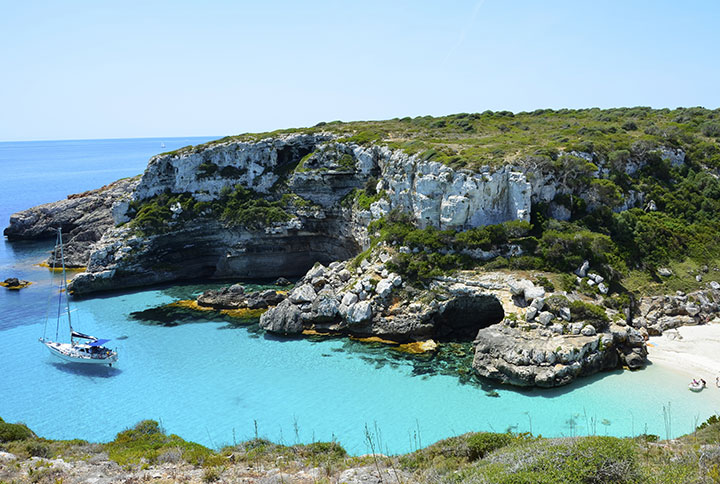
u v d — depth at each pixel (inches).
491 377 1697.8
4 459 1056.8
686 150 2893.7
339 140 3216.0
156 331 2310.5
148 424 1391.5
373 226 2669.8
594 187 2367.1
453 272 2149.4
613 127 3235.7
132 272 3075.8
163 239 3221.0
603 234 2258.9
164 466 1039.6
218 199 3363.7
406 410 1520.7
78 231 4244.6
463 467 920.9
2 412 1596.9
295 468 1018.1
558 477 724.7
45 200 7116.1
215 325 2367.1
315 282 2391.7
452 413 1491.1
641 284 2133.4
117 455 1125.7
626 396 1531.7
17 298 2883.9
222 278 3255.4
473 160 2374.5
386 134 3346.5
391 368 1833.2
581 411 1460.4
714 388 1558.8
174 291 2977.4
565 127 3503.9
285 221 3127.5
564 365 1631.4
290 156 3457.2
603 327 1785.2
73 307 2706.7
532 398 1562.5
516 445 956.6
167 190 3513.8
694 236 2399.1
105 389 1745.8
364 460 1064.2
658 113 4033.0
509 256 2177.7
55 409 1610.5
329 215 3149.6
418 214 2418.8
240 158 3408.0
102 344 2017.7
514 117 4266.7
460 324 2143.2
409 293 2137.1
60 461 1061.1
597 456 765.3
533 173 2289.6
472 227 2299.5
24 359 2032.5
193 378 1808.6
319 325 2213.3
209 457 1087.6
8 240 4628.4
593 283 2025.1
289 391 1678.2
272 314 2268.7
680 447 951.6
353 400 1596.9
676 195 2605.8
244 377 1800.0
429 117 4279.0
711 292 2129.7
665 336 1918.1
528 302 1895.9
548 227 2241.6
